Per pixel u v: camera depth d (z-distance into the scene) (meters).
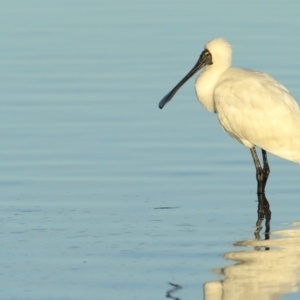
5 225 14.44
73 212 15.15
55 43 28.84
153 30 30.44
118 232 14.07
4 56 27.36
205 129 20.52
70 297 11.25
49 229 14.22
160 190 16.44
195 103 22.80
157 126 20.72
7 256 12.88
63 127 20.61
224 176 17.41
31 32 30.25
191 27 30.67
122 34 30.00
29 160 18.30
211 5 34.59
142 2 35.41
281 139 17.00
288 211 15.27
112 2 35.44
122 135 20.00
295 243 13.45
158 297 11.25
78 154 18.67
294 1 35.00
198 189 16.56
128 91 23.59
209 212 15.20
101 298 11.21
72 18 32.47
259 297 11.27
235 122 17.44
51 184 16.78
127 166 17.89
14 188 16.53
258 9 33.53
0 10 33.81
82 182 16.91
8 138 19.78
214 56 18.52
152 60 26.64
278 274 12.07
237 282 11.77
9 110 22.00
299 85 23.20
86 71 25.59
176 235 13.92
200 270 12.26
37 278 11.96
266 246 13.32
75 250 13.16
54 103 22.59
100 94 23.36
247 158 18.61
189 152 18.88
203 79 18.52
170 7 34.34
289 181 17.30
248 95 17.28
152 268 12.34
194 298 11.22
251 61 25.92
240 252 13.03
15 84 24.30
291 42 28.17
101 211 15.21
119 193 16.23
